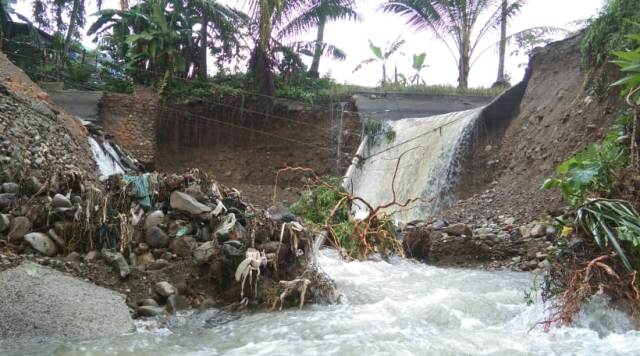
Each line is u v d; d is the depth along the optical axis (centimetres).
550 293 584
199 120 2105
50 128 1091
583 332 486
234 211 681
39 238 589
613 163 628
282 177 2080
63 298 498
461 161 1652
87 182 734
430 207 1644
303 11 2083
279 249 607
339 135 2081
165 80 1941
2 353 405
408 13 2272
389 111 2116
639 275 530
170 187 686
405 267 912
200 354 417
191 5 2086
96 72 2019
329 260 870
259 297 576
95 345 431
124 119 1848
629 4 1256
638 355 421
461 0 2205
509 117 1702
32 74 1892
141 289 568
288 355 409
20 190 686
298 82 2267
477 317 560
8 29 2008
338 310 567
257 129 2148
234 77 2205
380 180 1895
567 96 1473
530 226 1080
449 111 2134
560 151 1341
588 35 1366
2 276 507
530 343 457
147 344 443
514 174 1479
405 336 464
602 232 560
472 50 2320
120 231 618
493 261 1009
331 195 1100
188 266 602
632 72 656
